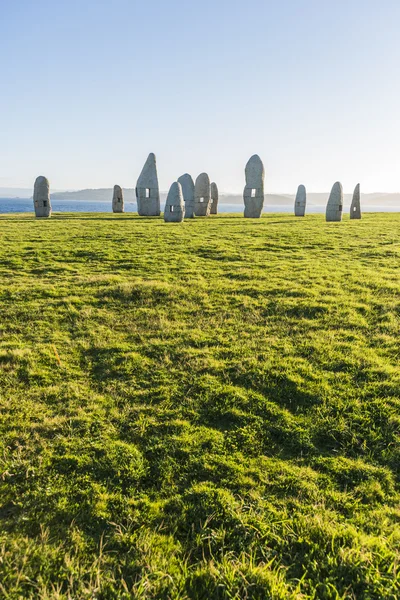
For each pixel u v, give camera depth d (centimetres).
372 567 403
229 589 391
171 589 393
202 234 2458
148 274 1498
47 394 743
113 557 431
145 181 4134
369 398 700
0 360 864
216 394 727
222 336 966
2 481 542
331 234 2480
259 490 521
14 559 428
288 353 867
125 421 666
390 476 542
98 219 3600
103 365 851
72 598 385
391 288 1237
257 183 3816
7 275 1510
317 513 481
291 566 422
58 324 1059
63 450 600
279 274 1465
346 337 930
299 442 610
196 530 470
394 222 3406
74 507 499
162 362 850
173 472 555
